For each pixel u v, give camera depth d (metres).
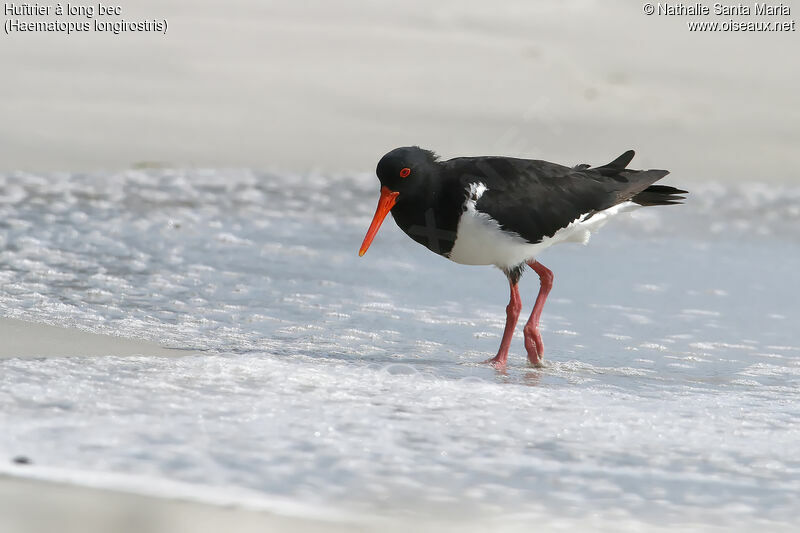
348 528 5.86
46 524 5.61
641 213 19.28
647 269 15.70
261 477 6.52
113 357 9.30
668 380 10.36
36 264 13.38
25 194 17.30
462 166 11.32
